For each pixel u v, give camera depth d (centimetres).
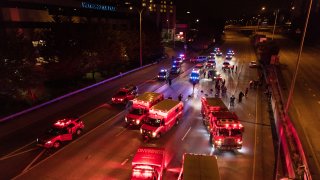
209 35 12662
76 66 4412
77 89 4369
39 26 5772
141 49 6588
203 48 10488
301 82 4850
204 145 2544
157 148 2078
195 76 5022
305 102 3719
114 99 3641
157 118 2672
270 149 2464
